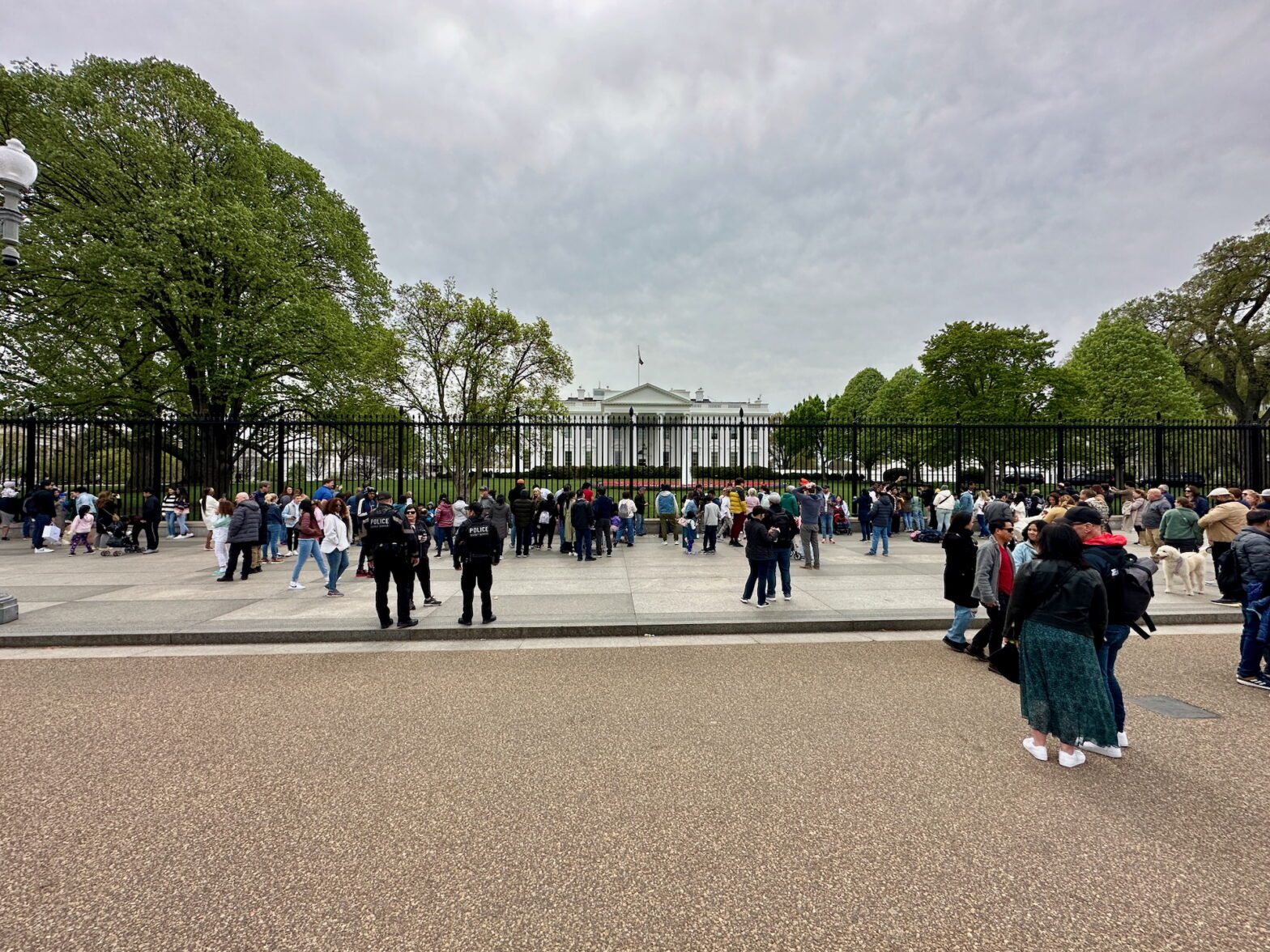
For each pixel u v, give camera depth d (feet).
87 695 16.57
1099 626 12.11
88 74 62.75
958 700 16.07
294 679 17.99
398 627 23.08
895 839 9.62
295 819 10.26
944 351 108.58
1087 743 13.23
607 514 43.93
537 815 10.39
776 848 9.41
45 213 62.13
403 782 11.60
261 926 7.66
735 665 19.42
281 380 73.41
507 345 75.87
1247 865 8.96
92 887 8.43
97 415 63.67
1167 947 7.27
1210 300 106.32
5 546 48.55
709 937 7.45
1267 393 107.24
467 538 23.75
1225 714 15.02
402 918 7.81
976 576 19.51
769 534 26.94
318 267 79.25
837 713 15.16
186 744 13.38
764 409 200.44
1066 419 97.45
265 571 37.65
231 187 65.87
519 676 18.29
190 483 64.44
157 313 64.18
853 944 7.32
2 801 10.83
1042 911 7.93
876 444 68.28
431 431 62.18
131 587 31.73
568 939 7.43
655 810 10.54
